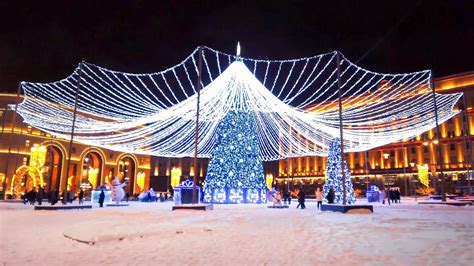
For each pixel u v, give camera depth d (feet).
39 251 22.06
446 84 217.77
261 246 23.47
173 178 158.71
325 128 85.76
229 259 19.45
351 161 255.50
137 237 27.45
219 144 93.09
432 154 221.66
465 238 26.55
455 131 215.10
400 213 56.18
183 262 18.80
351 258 19.36
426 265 17.53
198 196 82.17
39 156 122.01
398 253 20.59
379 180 238.68
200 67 63.21
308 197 203.82
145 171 233.55
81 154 195.21
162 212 57.82
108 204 90.12
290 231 31.50
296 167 274.77
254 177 91.61
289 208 74.18
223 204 86.94
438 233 29.55
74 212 58.18
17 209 66.54
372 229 32.81
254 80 78.38
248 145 93.04
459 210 65.16
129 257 20.13
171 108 72.08
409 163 230.89
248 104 87.45
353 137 94.17
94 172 183.83
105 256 20.45
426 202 94.53
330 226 35.63
